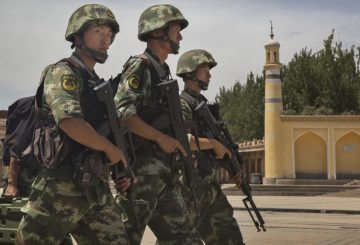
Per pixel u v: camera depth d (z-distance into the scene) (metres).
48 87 3.90
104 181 4.03
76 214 4.02
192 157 5.17
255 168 48.34
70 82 3.90
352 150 37.41
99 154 3.94
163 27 5.08
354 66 50.75
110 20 4.23
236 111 63.19
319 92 50.94
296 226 13.49
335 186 33.16
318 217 17.00
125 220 4.82
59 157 3.89
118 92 4.73
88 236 4.22
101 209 4.15
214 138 6.23
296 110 51.38
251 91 61.00
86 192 3.94
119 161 4.13
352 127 37.12
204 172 6.08
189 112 6.16
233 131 61.50
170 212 5.01
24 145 6.11
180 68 6.44
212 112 6.57
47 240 3.94
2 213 5.71
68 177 3.94
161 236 5.06
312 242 10.32
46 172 3.99
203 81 6.41
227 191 32.28
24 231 3.98
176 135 5.04
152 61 5.00
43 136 3.97
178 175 5.13
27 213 3.98
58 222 3.95
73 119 3.80
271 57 37.88
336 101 50.06
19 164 6.30
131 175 4.23
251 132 59.66
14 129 6.27
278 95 37.62
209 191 6.14
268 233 11.85
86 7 4.21
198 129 6.18
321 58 51.06
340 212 19.20
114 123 4.17
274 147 37.22
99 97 4.06
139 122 4.73
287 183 36.75
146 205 4.82
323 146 37.62
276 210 20.05
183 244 4.98
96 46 4.20
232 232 6.25
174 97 4.94
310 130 37.31
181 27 5.34
